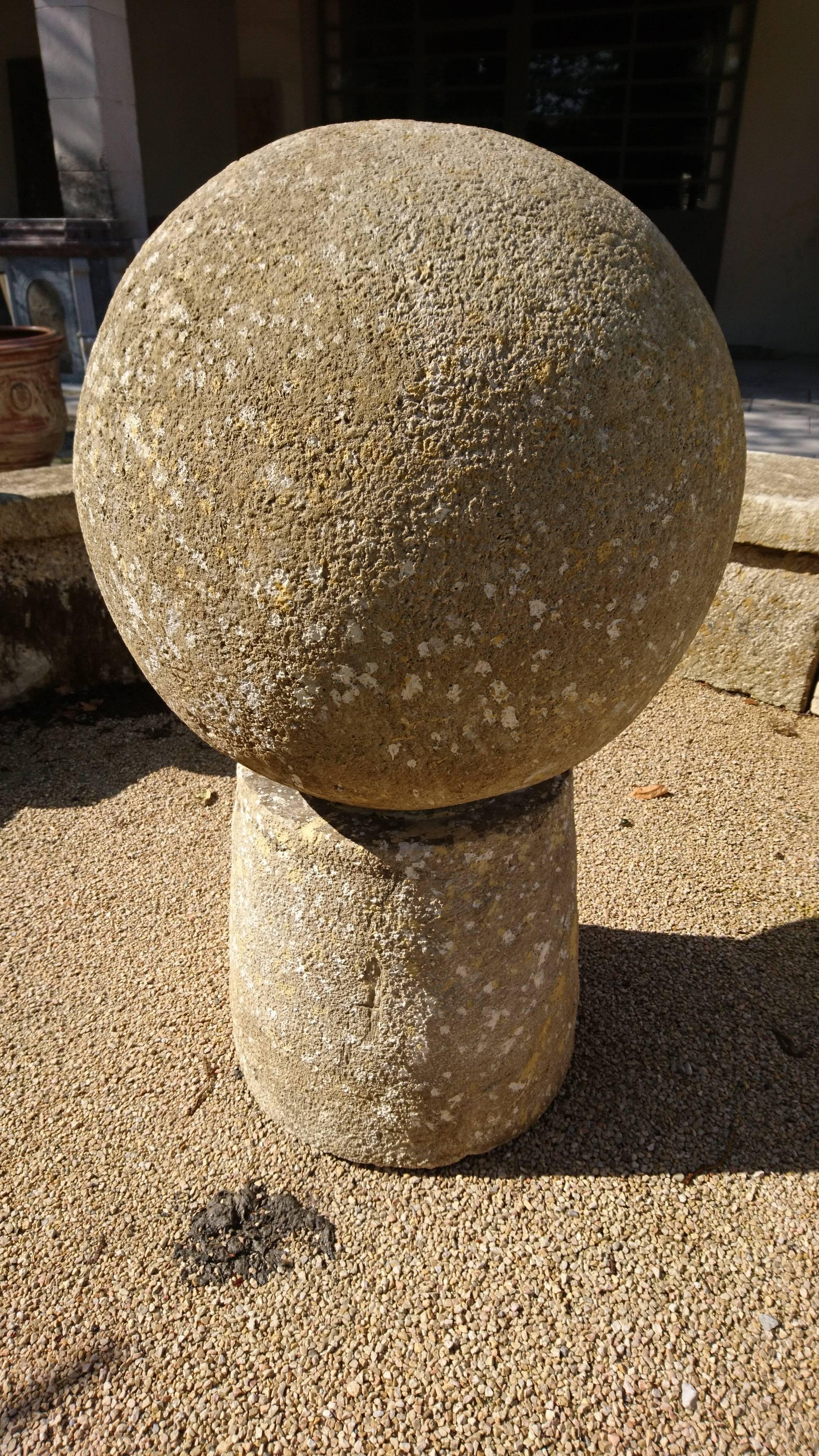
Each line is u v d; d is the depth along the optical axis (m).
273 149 1.20
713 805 2.78
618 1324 1.46
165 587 1.19
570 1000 1.74
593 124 7.95
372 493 1.03
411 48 8.13
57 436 4.83
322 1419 1.34
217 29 9.42
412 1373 1.39
